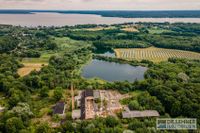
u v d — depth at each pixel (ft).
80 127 571.69
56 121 632.79
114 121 591.37
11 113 604.90
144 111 653.71
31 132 554.87
